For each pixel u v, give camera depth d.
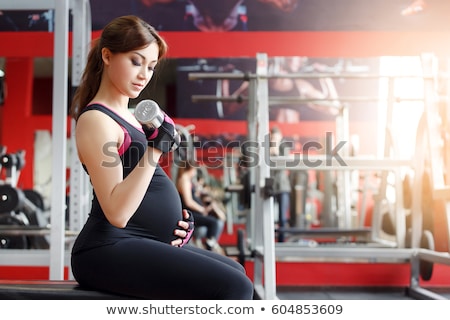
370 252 4.79
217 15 5.50
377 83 9.66
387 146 5.32
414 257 4.87
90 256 1.85
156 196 1.98
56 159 3.19
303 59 8.73
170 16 5.49
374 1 5.39
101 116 1.84
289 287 5.32
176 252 1.83
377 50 5.40
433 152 4.40
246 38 5.50
